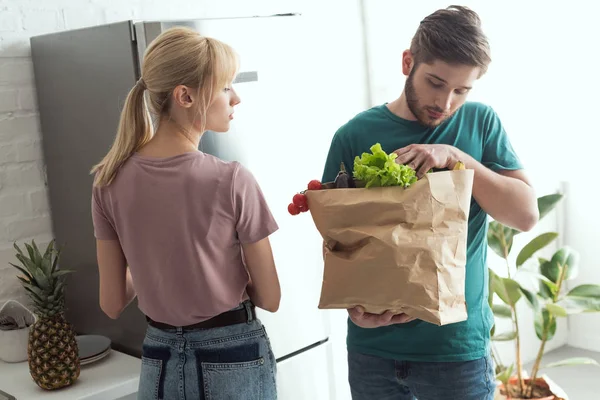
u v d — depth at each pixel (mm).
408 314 1432
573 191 3471
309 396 2529
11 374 2217
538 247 2658
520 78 3168
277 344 2414
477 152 1637
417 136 1640
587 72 3107
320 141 2492
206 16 2918
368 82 3516
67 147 2447
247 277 1681
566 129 3213
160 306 1614
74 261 2521
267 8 3100
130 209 1573
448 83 1497
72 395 2037
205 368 1615
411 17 3289
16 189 2504
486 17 3088
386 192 1388
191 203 1539
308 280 2486
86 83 2309
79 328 2557
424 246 1380
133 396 2479
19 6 2459
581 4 3043
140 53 2119
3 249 2486
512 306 2676
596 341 3592
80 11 2592
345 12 3371
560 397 2676
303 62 2420
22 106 2500
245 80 2264
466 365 1620
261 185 2330
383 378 1693
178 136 1591
